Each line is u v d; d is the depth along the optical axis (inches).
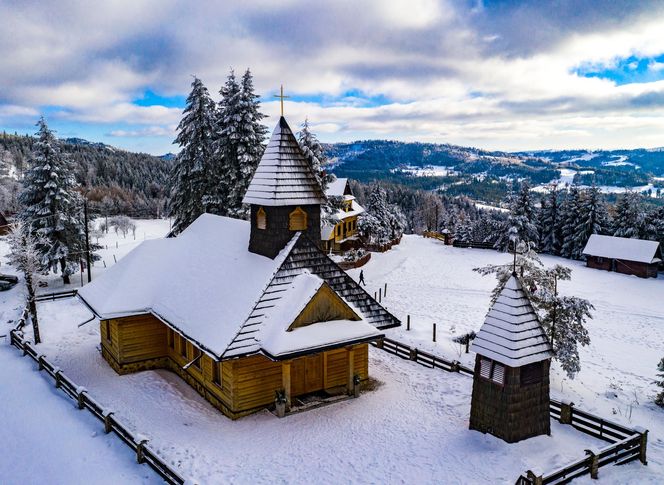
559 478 496.4
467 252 2303.2
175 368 833.5
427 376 794.2
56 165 1417.3
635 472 523.5
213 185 1385.3
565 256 2427.4
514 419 567.2
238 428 622.8
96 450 549.3
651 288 1733.5
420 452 559.8
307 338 634.8
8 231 1141.1
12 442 566.6
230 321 656.4
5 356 886.4
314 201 762.2
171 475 474.3
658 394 781.9
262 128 1323.8
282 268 701.3
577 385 844.6
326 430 615.5
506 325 579.5
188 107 1368.1
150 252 927.0
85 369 846.5
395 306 1344.7
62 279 1534.2
